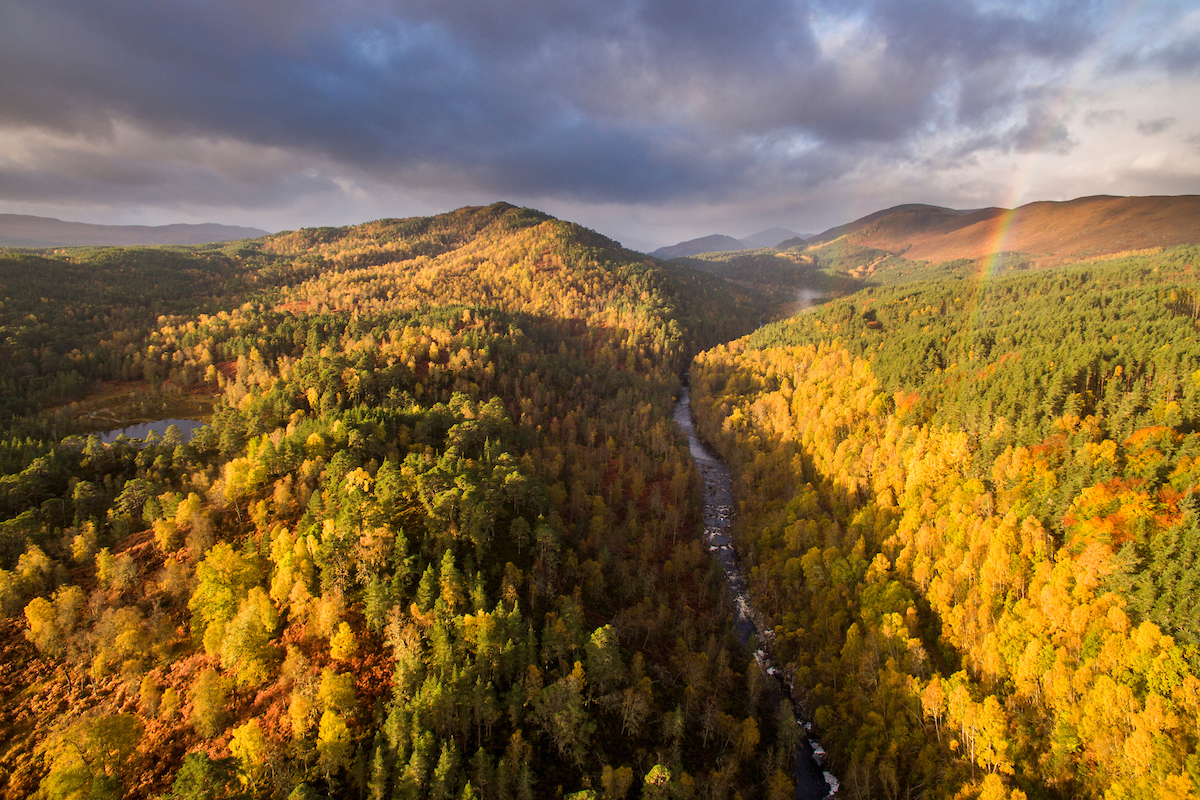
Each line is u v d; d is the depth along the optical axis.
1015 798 70.50
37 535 104.50
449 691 70.00
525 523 105.31
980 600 98.94
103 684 79.81
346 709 69.81
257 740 63.81
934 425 151.00
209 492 116.62
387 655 78.94
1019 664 86.00
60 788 60.78
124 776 66.75
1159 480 98.62
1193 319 186.38
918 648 94.06
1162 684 74.19
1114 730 73.50
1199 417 114.38
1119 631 81.62
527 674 79.62
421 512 102.25
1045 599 90.31
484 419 151.50
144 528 115.50
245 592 87.44
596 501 143.00
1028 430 127.56
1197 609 76.06
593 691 83.31
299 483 114.19
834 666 99.88
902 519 124.56
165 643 84.75
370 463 118.56
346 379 175.75
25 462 141.00
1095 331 182.75
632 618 105.25
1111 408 127.50
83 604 89.62
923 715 87.38
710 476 195.38
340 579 85.81
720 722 88.19
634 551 134.12
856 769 84.31
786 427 193.88
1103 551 88.69
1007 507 113.06
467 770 67.88
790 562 125.75
